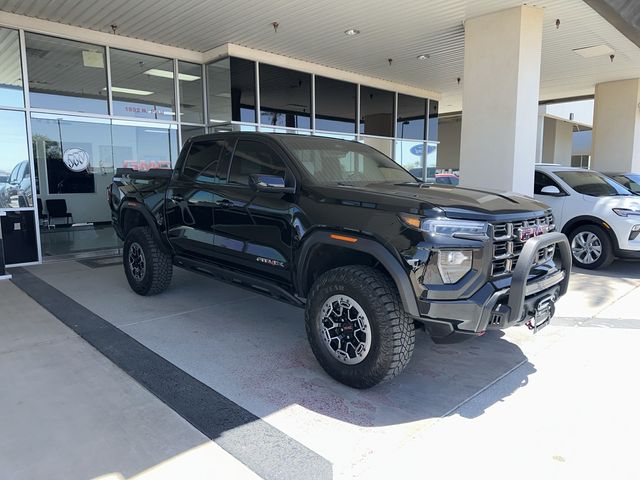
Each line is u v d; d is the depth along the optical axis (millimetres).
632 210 6547
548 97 15031
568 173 7656
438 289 2842
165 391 3152
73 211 8477
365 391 3197
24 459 2410
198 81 9398
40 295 5551
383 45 8781
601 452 2520
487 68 7191
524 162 7160
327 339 3277
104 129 8523
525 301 3057
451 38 8344
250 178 3588
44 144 7922
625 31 6836
